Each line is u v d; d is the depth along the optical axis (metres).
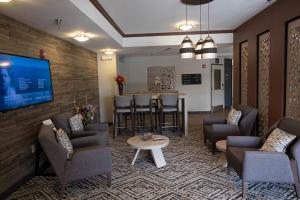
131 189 2.96
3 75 2.68
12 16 3.01
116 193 2.86
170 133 5.92
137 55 9.12
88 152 2.86
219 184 3.03
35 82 3.36
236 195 2.74
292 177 2.57
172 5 3.81
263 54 4.33
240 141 3.25
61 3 2.62
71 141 3.48
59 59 4.50
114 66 7.34
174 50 7.22
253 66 4.65
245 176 2.64
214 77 9.64
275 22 3.74
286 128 2.91
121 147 4.85
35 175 3.46
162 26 5.25
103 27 3.99
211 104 9.55
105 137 3.85
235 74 5.73
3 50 2.88
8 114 2.91
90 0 3.27
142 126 6.41
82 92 5.88
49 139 2.75
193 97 9.46
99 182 3.16
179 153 4.33
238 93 5.56
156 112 6.09
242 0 3.64
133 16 4.39
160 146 3.61
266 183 3.00
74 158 2.80
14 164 3.03
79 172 2.83
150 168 3.64
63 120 3.94
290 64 3.43
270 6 3.89
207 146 4.75
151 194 2.82
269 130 3.19
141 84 9.55
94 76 6.97
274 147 2.73
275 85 3.77
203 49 3.48
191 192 2.84
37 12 2.90
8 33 2.99
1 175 2.78
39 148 3.51
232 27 5.53
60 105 4.50
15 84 2.89
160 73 9.45
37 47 3.71
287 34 3.48
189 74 9.39
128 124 7.11
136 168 3.66
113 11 4.05
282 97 3.57
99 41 5.11
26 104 3.13
